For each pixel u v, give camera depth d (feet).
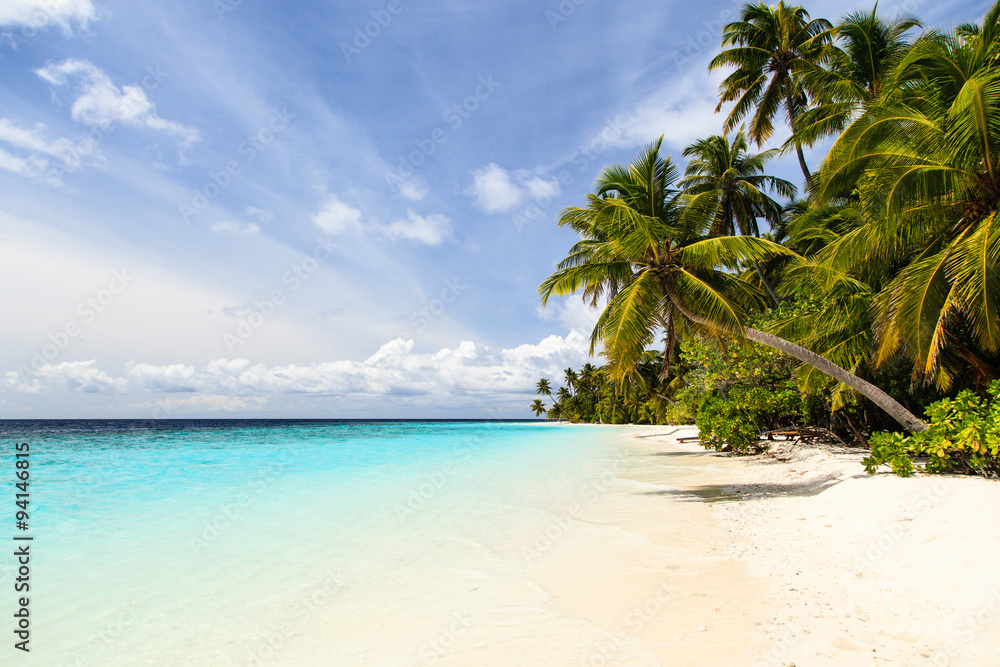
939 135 33.22
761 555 20.20
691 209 43.34
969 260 29.89
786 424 70.59
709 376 61.77
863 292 42.80
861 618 13.41
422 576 19.01
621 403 264.31
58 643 13.64
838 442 58.80
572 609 15.47
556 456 73.41
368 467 58.03
